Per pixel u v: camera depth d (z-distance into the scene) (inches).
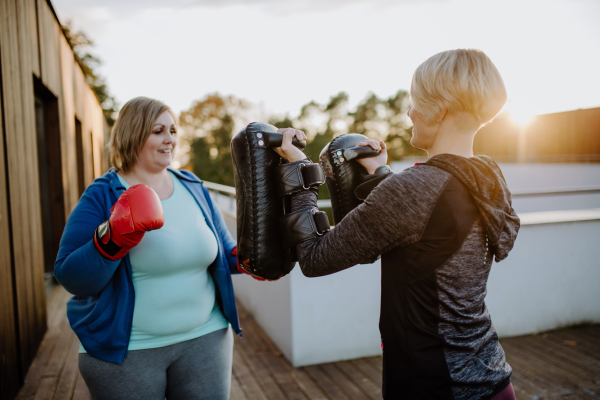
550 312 132.9
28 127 122.5
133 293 50.5
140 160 54.4
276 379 104.7
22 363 99.1
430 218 35.1
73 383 100.3
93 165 345.1
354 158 50.8
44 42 158.7
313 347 112.4
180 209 55.6
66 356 114.7
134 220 43.1
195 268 54.9
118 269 50.2
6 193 97.5
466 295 36.5
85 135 283.6
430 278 35.6
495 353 38.4
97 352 49.0
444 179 35.5
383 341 39.0
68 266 46.0
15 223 102.2
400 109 1550.2
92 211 50.5
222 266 58.7
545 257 131.5
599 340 125.9
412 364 36.1
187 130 1195.3
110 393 49.5
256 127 44.9
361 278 115.5
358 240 36.1
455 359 35.7
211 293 57.8
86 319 49.6
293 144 45.0
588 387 100.4
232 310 58.7
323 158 53.2
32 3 139.9
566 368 109.4
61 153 187.3
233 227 168.4
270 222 43.8
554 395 97.2
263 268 44.0
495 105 36.4
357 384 102.0
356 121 1566.2
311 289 111.7
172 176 58.9
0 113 96.4
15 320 97.2
